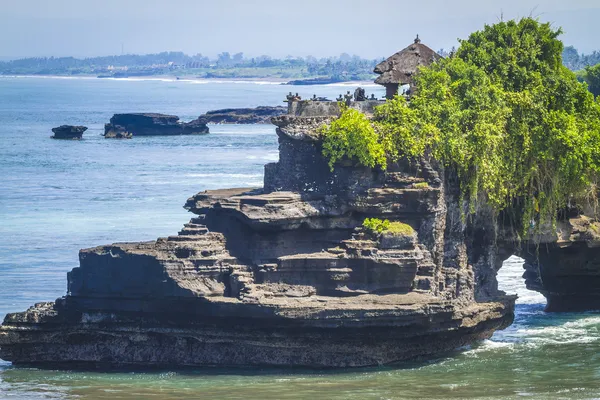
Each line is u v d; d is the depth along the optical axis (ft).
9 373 598.75
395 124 614.34
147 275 581.94
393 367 600.80
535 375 587.68
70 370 605.73
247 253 592.60
